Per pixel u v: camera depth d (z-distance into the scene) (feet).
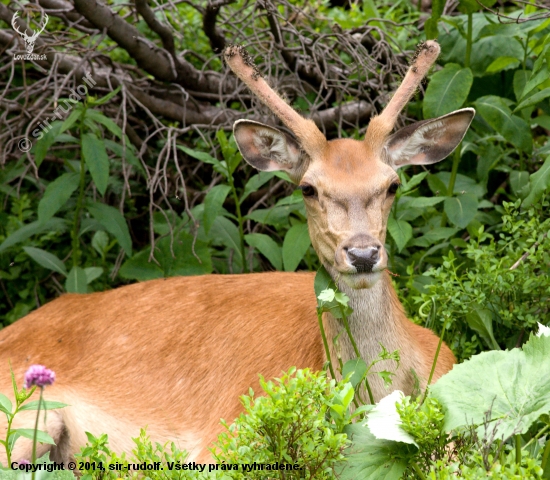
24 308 40.91
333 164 27.12
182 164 45.21
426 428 21.97
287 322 30.60
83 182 37.40
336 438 21.44
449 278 33.37
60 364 32.22
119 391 31.09
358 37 44.75
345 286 26.99
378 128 28.07
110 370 31.73
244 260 38.99
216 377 30.55
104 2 43.11
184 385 30.91
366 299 26.96
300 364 29.01
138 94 43.09
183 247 38.81
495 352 23.47
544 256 32.27
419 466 22.79
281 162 29.66
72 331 33.35
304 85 45.55
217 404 30.09
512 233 34.22
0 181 42.32
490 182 42.65
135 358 31.83
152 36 46.68
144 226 45.50
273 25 42.22
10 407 23.17
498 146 40.47
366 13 46.24
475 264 35.86
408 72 29.09
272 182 44.60
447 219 38.99
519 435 22.26
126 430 30.22
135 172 43.93
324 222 26.68
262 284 33.09
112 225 37.27
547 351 22.88
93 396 30.83
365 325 27.04
